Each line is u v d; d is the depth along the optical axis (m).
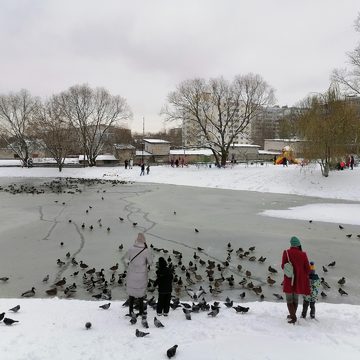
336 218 23.67
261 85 51.91
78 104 62.81
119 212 26.31
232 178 43.41
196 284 12.65
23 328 7.95
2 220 23.52
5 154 90.06
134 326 8.23
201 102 53.22
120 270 14.15
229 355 6.63
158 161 80.31
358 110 36.84
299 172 40.12
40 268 14.30
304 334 7.77
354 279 13.20
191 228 21.20
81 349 6.90
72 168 61.31
